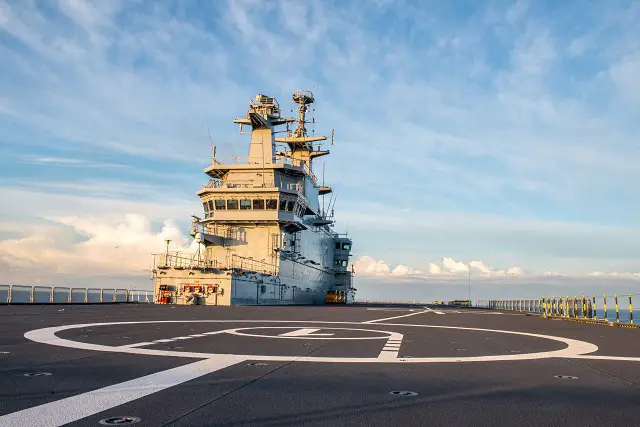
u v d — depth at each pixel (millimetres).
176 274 57625
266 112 69812
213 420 6195
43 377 8703
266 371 9875
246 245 65500
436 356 12734
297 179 71000
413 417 6547
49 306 40562
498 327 25281
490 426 6191
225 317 28734
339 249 101062
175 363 10602
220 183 68375
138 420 6090
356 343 15625
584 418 6629
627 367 11203
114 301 54938
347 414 6641
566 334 21266
